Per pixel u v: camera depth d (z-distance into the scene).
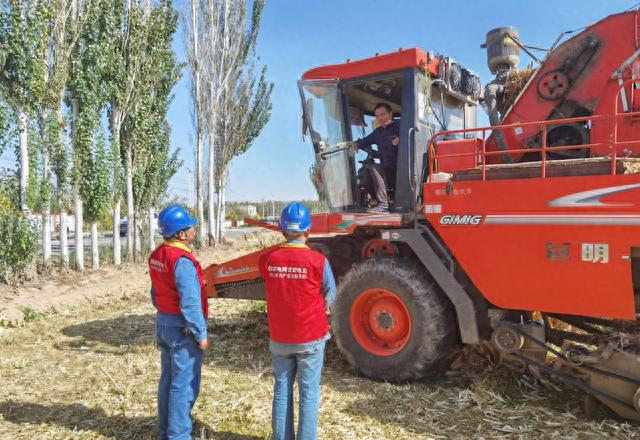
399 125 5.54
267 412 4.40
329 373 5.43
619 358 4.09
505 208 4.54
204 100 20.36
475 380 4.97
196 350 3.74
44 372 5.55
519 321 4.71
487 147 5.45
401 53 5.30
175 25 15.72
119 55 13.41
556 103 5.05
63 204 12.19
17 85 10.38
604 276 4.10
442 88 5.75
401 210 5.45
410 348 4.91
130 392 4.89
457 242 4.77
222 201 21.95
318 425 4.14
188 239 3.80
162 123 16.06
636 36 4.62
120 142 14.70
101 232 33.69
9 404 4.64
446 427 4.11
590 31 4.86
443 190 4.84
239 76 21.33
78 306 9.30
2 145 10.29
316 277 3.43
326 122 5.84
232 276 6.66
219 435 3.98
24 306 8.73
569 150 4.98
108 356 6.15
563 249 4.27
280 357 3.51
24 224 10.41
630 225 3.99
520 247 4.46
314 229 5.68
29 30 10.31
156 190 16.22
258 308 7.88
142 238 16.45
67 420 4.30
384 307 5.18
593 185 4.15
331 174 5.91
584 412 4.35
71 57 11.96
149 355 6.11
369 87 5.85
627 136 4.61
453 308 5.12
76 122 12.48
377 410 4.44
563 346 4.44
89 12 12.18
